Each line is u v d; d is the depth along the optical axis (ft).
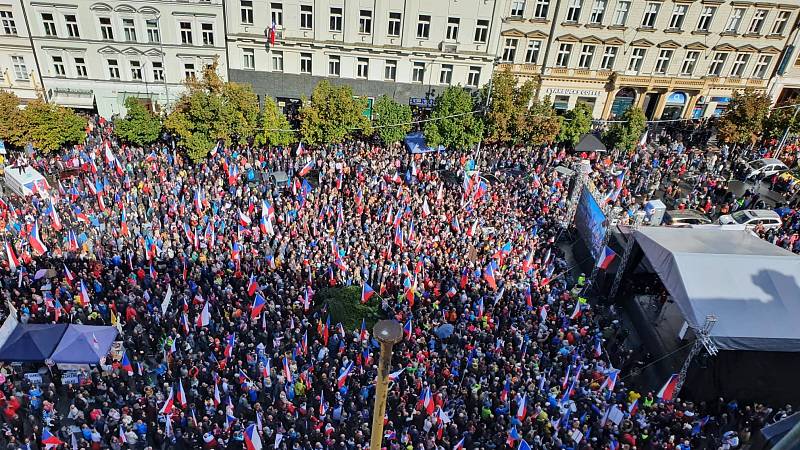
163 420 71.56
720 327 78.07
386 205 114.32
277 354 81.71
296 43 152.35
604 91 169.58
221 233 105.09
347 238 103.40
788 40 166.30
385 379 36.11
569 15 158.30
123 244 99.45
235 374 76.59
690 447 72.33
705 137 166.50
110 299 88.94
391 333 34.73
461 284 94.84
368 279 98.17
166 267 96.17
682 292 83.05
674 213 124.06
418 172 131.03
